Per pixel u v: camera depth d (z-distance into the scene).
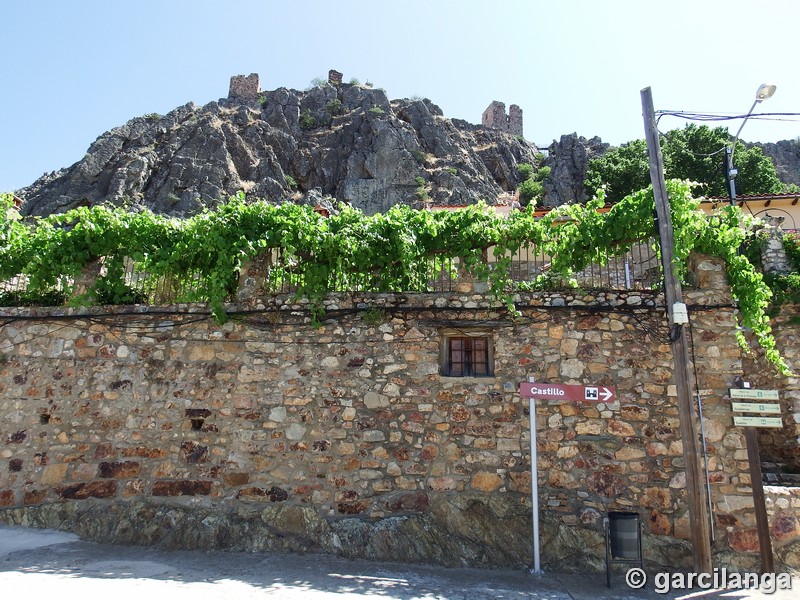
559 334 7.42
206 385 7.82
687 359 6.37
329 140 55.94
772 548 6.73
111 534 7.15
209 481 7.47
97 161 47.22
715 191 27.78
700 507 6.05
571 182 51.84
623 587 5.97
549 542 6.72
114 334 8.15
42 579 5.32
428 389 7.45
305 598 5.14
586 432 7.09
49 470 7.73
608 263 8.18
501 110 67.69
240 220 8.16
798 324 10.21
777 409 6.70
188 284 8.35
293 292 8.12
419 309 7.67
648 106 7.16
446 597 5.42
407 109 60.47
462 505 7.01
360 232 7.86
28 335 8.27
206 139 49.78
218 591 5.22
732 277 7.31
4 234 8.53
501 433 7.21
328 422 7.49
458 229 7.90
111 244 8.41
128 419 7.82
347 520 7.07
